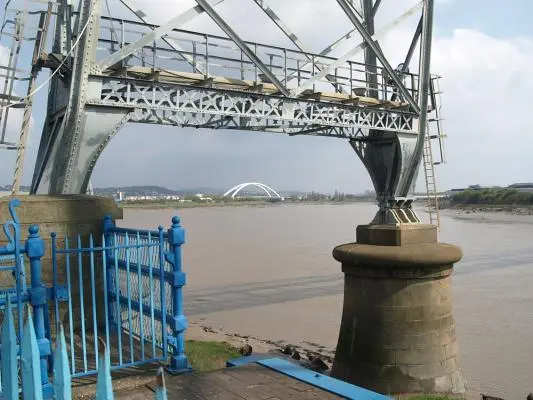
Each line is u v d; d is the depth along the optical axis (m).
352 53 17.41
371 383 11.62
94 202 7.59
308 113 16.95
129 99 13.07
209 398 5.04
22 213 6.87
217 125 16.33
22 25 11.18
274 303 26.12
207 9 14.04
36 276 4.79
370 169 21.45
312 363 15.85
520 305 25.34
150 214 147.00
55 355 2.72
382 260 11.41
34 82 12.30
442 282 11.93
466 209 142.38
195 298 27.56
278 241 61.34
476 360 17.30
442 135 19.50
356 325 12.12
